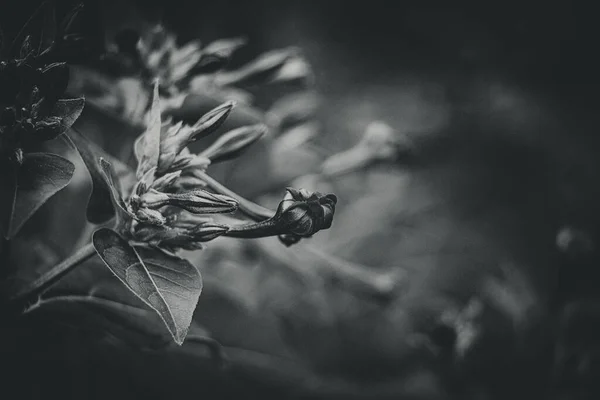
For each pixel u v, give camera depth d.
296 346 0.46
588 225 0.53
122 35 0.35
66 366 0.37
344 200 0.52
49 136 0.30
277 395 0.44
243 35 0.54
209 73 0.36
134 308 0.34
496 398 0.44
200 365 0.42
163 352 0.40
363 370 0.47
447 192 0.54
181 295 0.29
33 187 0.29
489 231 0.53
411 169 0.53
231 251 0.42
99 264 0.34
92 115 0.40
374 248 0.50
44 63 0.31
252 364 0.45
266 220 0.29
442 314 0.45
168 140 0.31
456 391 0.45
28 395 0.36
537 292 0.48
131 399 0.40
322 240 0.50
